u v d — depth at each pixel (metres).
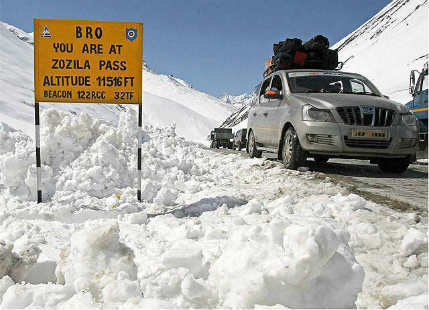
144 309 1.59
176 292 1.75
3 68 62.81
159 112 186.62
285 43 10.34
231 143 31.81
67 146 4.32
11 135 4.86
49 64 3.65
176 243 2.28
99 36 3.71
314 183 5.05
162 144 7.84
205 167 6.87
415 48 97.44
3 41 103.06
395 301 1.86
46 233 2.72
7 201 3.62
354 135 6.06
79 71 3.69
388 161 7.05
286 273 1.61
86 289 1.75
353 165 8.32
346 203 3.36
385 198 4.20
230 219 2.91
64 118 4.55
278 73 8.23
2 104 29.91
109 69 3.74
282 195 4.22
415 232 2.40
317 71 8.03
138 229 2.79
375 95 7.45
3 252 2.04
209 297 1.72
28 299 1.73
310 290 1.66
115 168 4.30
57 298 1.74
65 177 4.01
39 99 3.63
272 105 7.93
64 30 3.66
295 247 1.71
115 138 4.90
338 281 1.70
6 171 3.78
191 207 3.49
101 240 1.91
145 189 4.07
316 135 6.16
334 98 6.48
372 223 2.90
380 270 2.17
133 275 1.88
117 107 83.25
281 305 1.58
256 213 3.05
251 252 1.80
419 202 4.04
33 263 2.14
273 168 6.35
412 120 6.48
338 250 1.80
